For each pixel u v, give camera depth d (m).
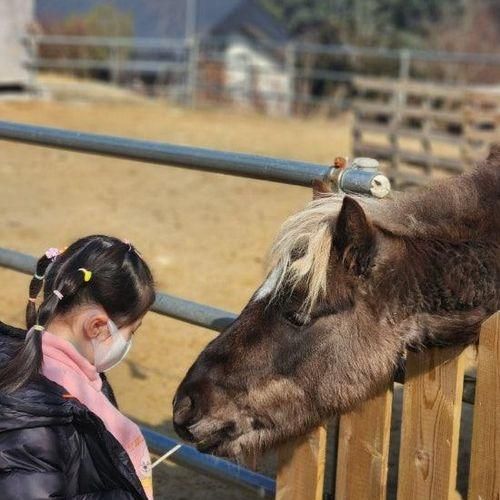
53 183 11.00
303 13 42.09
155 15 36.84
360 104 14.54
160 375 5.31
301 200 10.63
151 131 15.79
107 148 3.45
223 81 24.38
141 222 9.12
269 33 40.03
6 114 16.06
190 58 22.48
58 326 2.44
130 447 2.56
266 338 2.67
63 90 20.39
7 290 6.71
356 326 2.64
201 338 5.86
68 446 2.28
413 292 2.64
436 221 2.73
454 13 41.09
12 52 18.58
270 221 9.42
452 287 2.62
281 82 28.56
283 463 2.96
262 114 21.36
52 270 2.42
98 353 2.47
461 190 2.83
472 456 2.51
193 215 9.58
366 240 2.56
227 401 2.69
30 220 8.99
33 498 2.19
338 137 17.17
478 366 2.47
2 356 2.52
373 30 39.31
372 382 2.67
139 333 5.93
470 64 31.88
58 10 33.41
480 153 13.27
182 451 3.33
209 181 11.59
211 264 7.56
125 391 5.09
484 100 13.52
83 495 2.32
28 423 2.22
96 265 2.40
